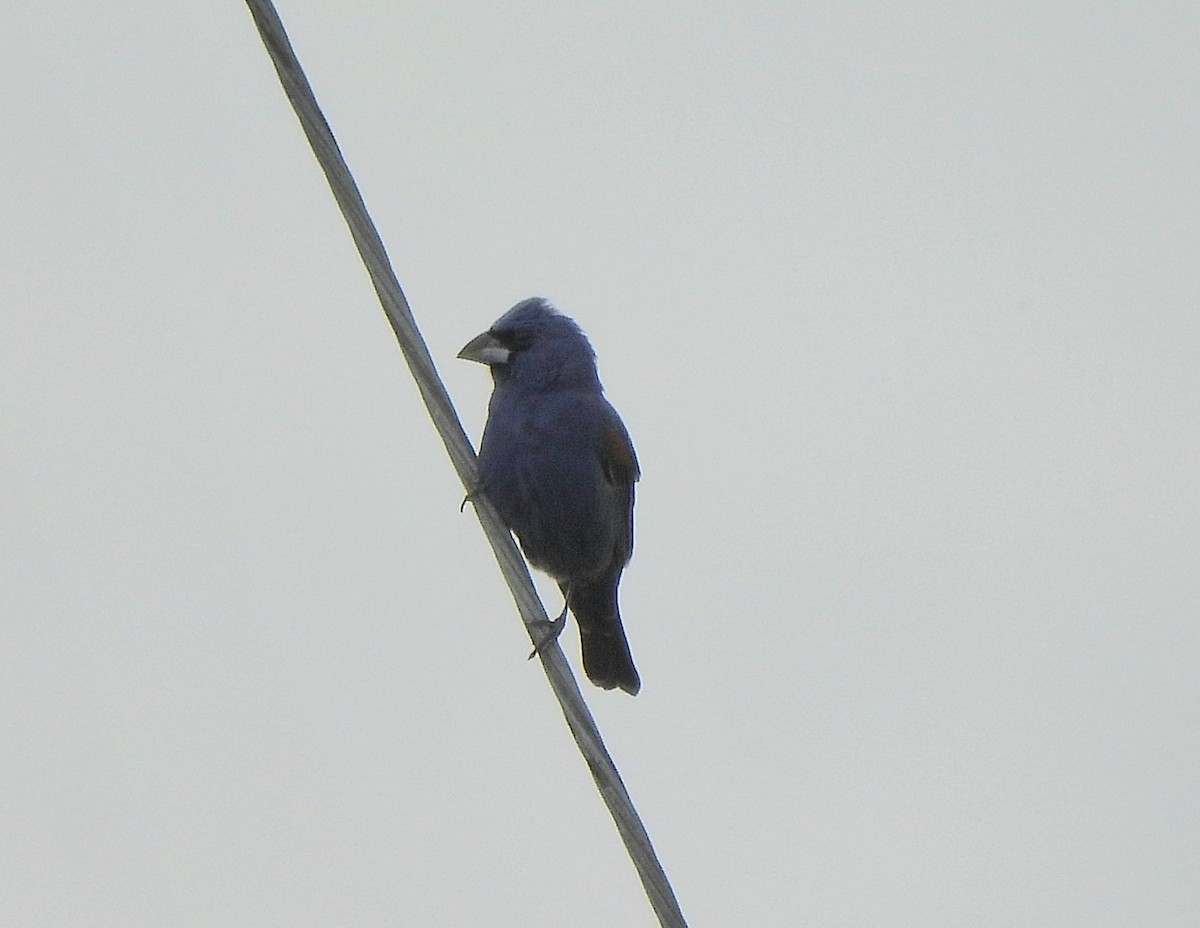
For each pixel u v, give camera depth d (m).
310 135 7.86
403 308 8.14
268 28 7.73
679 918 8.24
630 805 8.41
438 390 8.37
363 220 7.97
